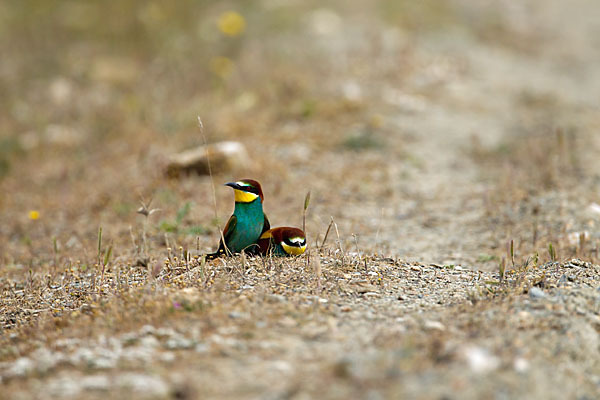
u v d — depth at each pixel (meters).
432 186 13.70
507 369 5.19
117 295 7.35
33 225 12.45
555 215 11.24
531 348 5.63
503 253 9.88
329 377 5.01
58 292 8.23
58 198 13.65
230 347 5.60
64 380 5.18
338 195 13.09
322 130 16.56
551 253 8.71
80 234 11.62
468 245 10.50
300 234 8.20
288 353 5.47
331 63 21.75
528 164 14.23
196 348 5.62
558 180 13.11
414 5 30.41
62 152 16.62
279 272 7.69
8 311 7.71
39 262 10.27
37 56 23.66
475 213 12.09
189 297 6.75
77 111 19.11
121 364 5.39
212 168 13.73
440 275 8.22
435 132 16.95
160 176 13.73
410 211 12.38
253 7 29.28
